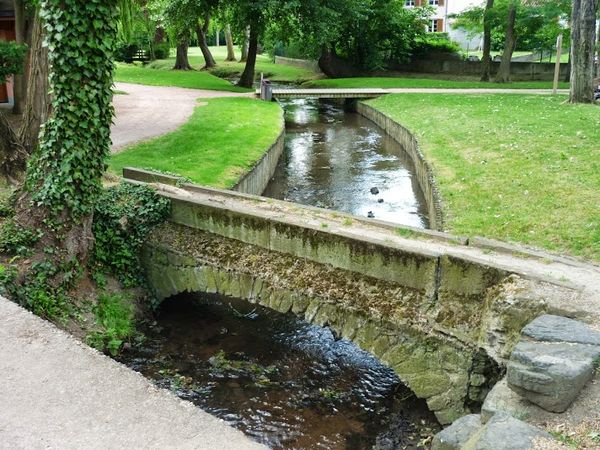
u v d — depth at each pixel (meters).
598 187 12.66
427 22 51.81
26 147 14.58
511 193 13.19
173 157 17.05
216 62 57.69
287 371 9.27
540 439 4.48
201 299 11.70
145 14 45.88
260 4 33.47
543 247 10.19
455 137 20.34
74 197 9.80
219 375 9.12
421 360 7.79
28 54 21.83
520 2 41.31
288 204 10.67
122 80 38.59
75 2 9.05
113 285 10.62
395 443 7.61
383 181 19.89
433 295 7.57
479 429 4.95
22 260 9.44
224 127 22.38
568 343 5.59
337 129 30.47
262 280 9.38
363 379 9.06
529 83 42.12
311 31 36.19
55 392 5.49
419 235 9.05
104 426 5.01
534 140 17.88
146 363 9.40
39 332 6.59
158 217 10.73
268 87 32.28
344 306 8.40
